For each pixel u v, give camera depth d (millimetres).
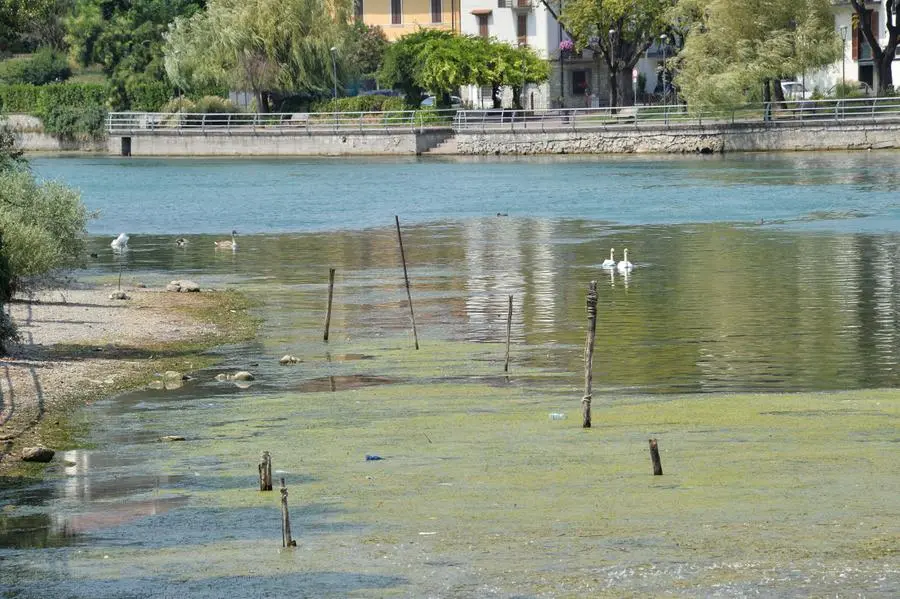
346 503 20250
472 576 16672
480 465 22547
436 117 131000
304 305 42469
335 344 35594
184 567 17281
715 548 17578
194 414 27062
